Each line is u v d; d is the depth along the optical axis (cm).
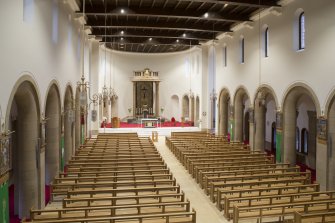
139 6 2002
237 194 1273
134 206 984
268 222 1077
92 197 1100
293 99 1830
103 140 2311
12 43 948
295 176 1448
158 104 3953
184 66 3884
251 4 1822
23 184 1184
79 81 2203
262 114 2230
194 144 2241
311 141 2092
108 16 2264
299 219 909
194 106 3619
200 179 1533
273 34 1989
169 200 1186
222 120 2962
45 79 1312
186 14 2075
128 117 3894
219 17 2155
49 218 939
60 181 1352
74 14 1967
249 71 2327
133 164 1617
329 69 1470
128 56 3934
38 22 1209
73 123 1981
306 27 1650
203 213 1203
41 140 1249
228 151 1969
